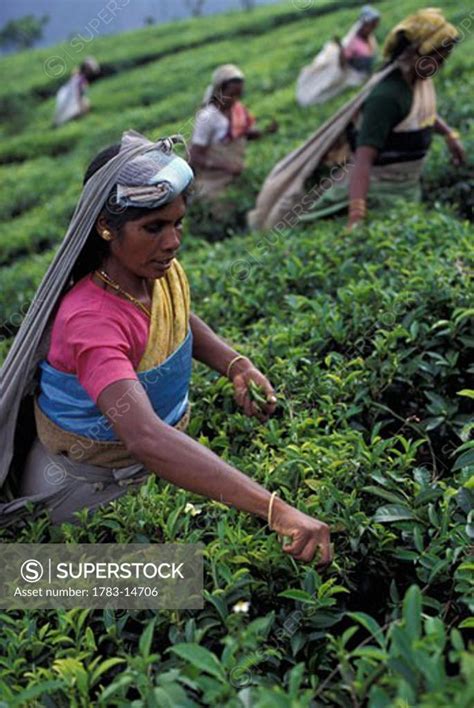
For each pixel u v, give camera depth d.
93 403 2.92
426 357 3.62
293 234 6.17
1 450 3.06
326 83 11.87
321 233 5.67
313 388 3.47
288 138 10.75
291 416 3.32
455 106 8.65
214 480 2.56
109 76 23.19
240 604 2.26
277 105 12.59
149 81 19.58
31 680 2.33
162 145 2.74
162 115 15.74
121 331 2.81
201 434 3.60
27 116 19.89
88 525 2.96
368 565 2.86
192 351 3.37
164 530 2.80
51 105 20.86
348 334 3.86
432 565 2.61
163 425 2.62
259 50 19.33
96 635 2.68
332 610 2.66
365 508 2.94
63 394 2.94
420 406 3.66
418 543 2.65
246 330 4.53
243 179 8.76
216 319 4.66
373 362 3.52
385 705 1.87
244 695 2.03
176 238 2.78
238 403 3.35
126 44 25.55
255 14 25.06
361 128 5.59
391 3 18.86
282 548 2.62
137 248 2.74
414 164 5.80
